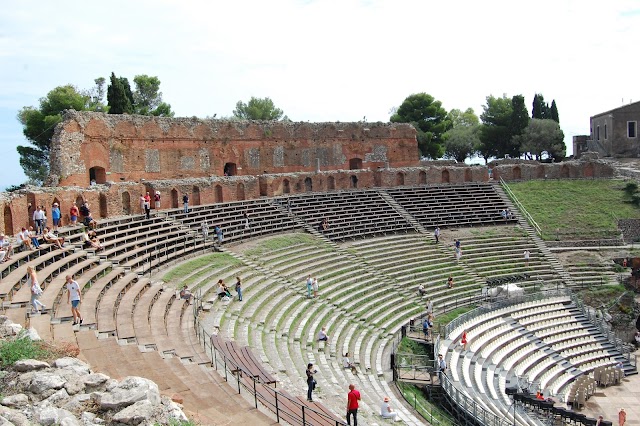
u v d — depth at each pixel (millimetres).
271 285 37406
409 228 56062
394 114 94938
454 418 28109
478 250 53500
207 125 58344
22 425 12164
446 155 97875
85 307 23094
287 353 28406
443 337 36781
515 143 86625
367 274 44969
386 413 24406
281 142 64125
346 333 34938
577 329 43156
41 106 59656
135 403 13422
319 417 19844
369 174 64500
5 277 24484
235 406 16625
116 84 59562
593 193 64875
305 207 54844
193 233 42094
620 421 31922
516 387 33094
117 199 41438
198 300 30062
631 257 53750
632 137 80438
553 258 53594
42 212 31469
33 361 14844
